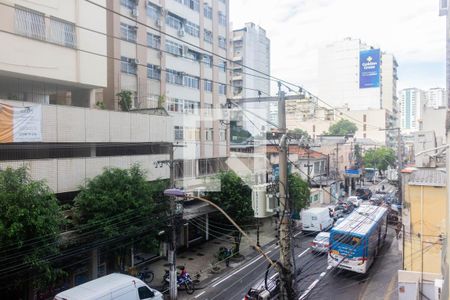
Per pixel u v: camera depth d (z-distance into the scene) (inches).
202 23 1256.8
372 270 839.7
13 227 452.8
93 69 755.4
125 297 530.9
